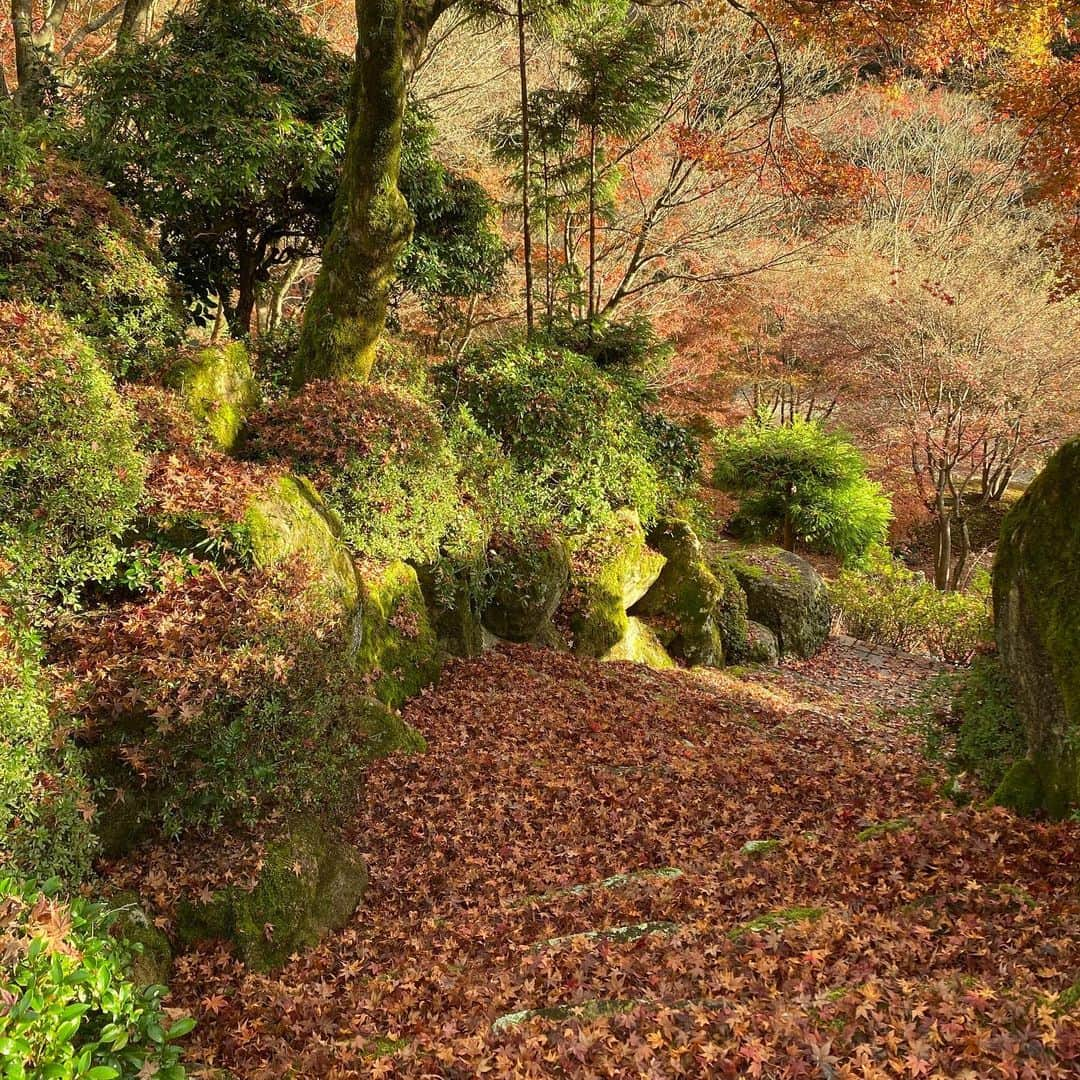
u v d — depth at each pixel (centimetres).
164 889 461
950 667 1616
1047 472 570
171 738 472
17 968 264
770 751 851
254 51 1010
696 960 399
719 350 2345
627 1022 346
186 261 1114
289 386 953
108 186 991
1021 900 413
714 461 2192
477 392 1136
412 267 1171
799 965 375
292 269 1467
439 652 916
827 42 1175
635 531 1232
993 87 1130
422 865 584
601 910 504
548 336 1414
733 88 1961
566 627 1135
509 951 467
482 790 680
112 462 502
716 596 1354
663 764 763
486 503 1008
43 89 1071
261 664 500
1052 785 530
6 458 457
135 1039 318
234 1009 425
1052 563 546
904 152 2456
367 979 454
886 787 713
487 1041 361
